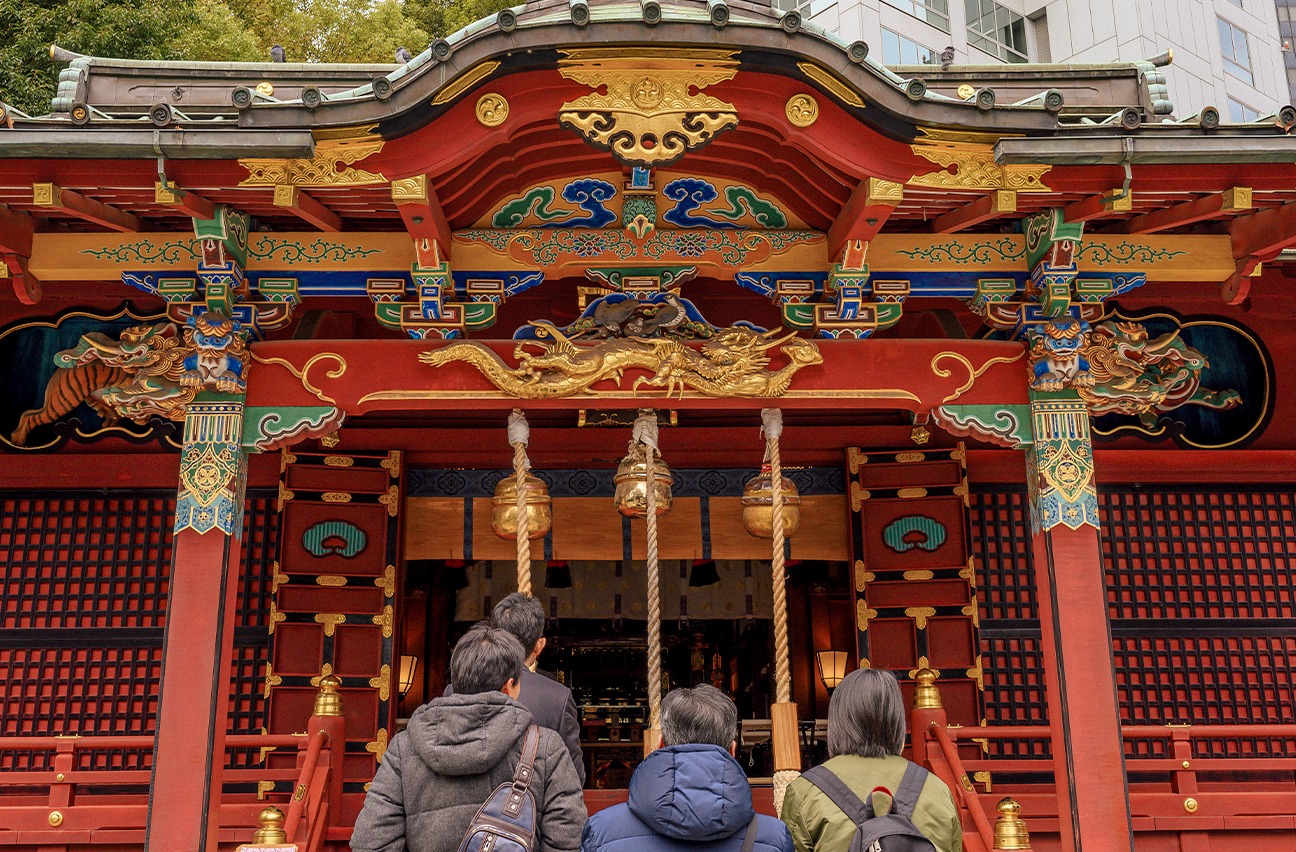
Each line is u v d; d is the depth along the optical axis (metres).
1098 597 5.12
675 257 5.37
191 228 5.29
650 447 5.26
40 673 6.92
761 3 4.88
